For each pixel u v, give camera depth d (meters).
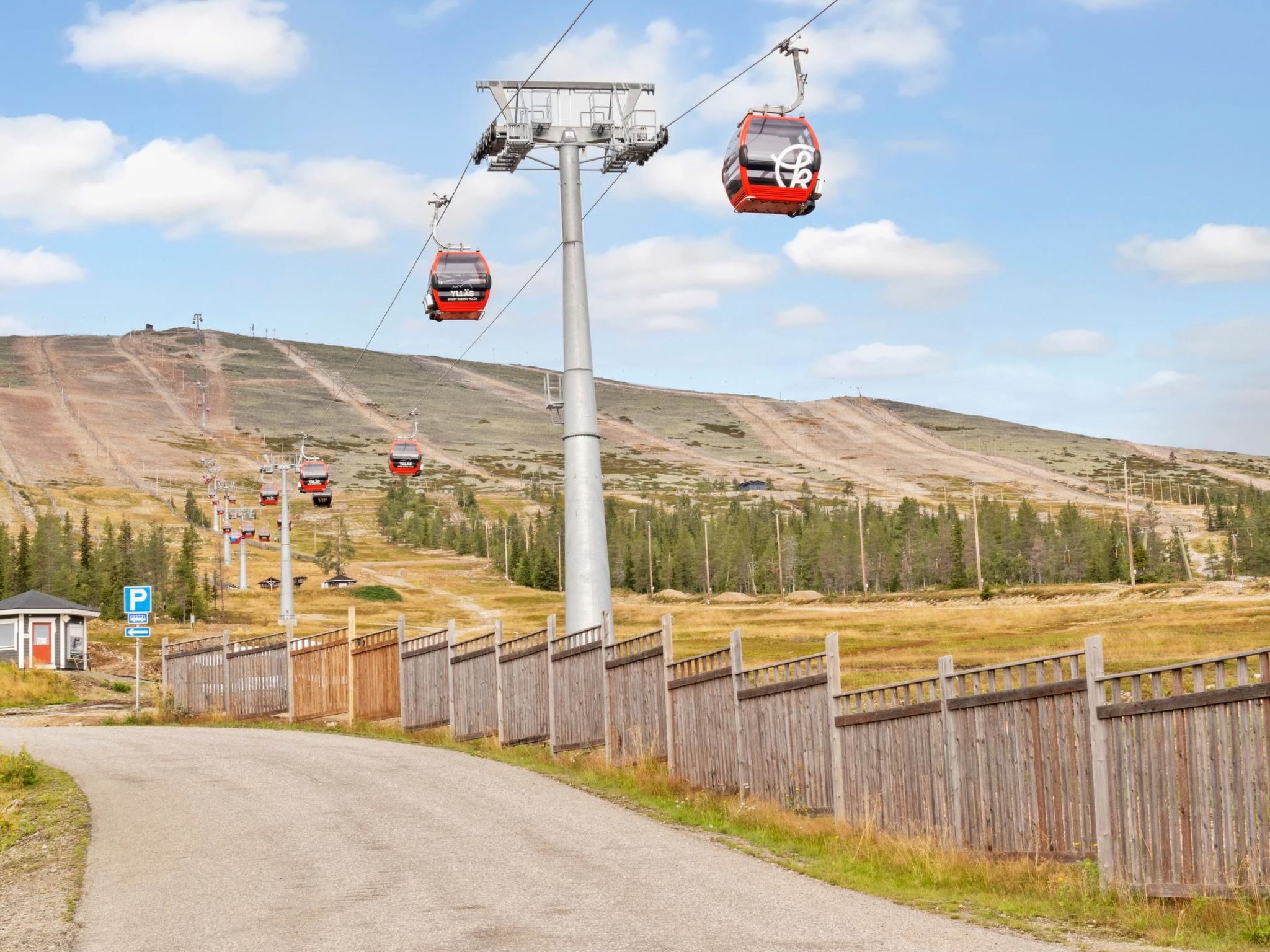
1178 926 8.14
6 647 55.09
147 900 10.09
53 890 10.80
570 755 19.03
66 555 129.38
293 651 29.81
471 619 112.50
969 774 10.95
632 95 22.23
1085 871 9.41
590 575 20.91
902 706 11.81
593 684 18.53
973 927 8.55
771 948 7.88
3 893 10.95
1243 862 8.19
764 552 177.25
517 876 10.49
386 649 26.42
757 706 14.35
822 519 199.75
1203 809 8.49
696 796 14.94
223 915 9.40
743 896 9.66
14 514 199.50
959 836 11.02
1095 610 78.88
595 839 12.44
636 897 9.60
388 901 9.65
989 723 10.71
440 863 11.17
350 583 142.62
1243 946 7.66
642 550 174.00
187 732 27.59
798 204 17.33
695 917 8.85
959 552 153.38
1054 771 9.95
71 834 13.70
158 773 19.00
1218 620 63.19
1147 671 9.05
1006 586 105.25
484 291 26.95
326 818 14.02
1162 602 80.31
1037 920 8.77
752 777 14.43
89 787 17.53
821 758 13.15
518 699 21.08
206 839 12.88
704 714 15.52
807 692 13.40
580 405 21.44
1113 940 8.10
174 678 35.19
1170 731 8.79
